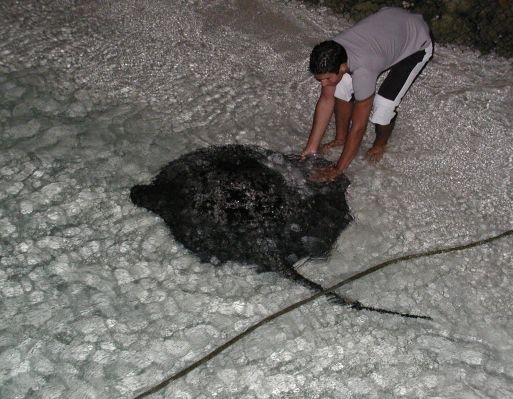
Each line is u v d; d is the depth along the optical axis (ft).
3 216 12.85
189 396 10.34
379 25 11.97
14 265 12.01
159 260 12.30
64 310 11.36
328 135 15.60
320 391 10.60
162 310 11.51
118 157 14.35
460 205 14.20
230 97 16.49
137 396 10.24
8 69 16.44
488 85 17.63
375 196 14.12
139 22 18.65
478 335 11.69
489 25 18.92
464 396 10.71
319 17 19.70
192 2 19.61
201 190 12.21
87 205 13.20
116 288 11.80
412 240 13.30
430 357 11.25
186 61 17.49
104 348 10.88
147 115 15.66
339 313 11.73
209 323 11.40
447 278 12.64
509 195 14.57
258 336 11.25
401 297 12.18
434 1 19.40
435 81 17.58
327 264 12.48
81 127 15.08
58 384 10.32
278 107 16.35
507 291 12.53
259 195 12.15
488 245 13.38
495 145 15.83
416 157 15.25
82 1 19.08
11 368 10.44
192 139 15.11
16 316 11.19
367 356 11.16
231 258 11.72
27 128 14.84
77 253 12.34
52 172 13.83
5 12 18.15
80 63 16.96
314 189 13.00
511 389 10.89
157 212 12.57
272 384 10.61
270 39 18.67
